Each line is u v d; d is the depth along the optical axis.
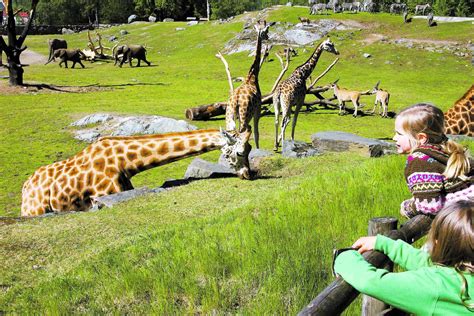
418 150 3.71
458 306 2.11
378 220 3.39
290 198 7.88
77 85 32.75
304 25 48.16
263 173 11.45
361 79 34.12
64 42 48.78
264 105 24.28
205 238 6.41
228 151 10.45
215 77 36.62
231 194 9.61
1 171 15.03
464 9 58.50
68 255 7.29
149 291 5.20
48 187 10.27
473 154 10.82
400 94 29.31
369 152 12.39
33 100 27.02
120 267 6.01
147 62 44.25
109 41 59.50
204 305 4.70
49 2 91.81
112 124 20.61
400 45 42.19
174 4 85.25
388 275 2.23
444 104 26.34
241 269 5.28
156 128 19.23
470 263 2.13
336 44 44.06
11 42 30.70
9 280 6.47
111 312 4.90
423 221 3.70
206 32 56.19
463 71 36.06
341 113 24.22
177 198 9.58
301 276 4.78
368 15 51.34
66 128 20.48
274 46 45.41
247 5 100.75
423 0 64.25
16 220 8.96
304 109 25.30
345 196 7.33
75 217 8.91
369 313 3.18
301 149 12.82
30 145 18.08
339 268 2.38
